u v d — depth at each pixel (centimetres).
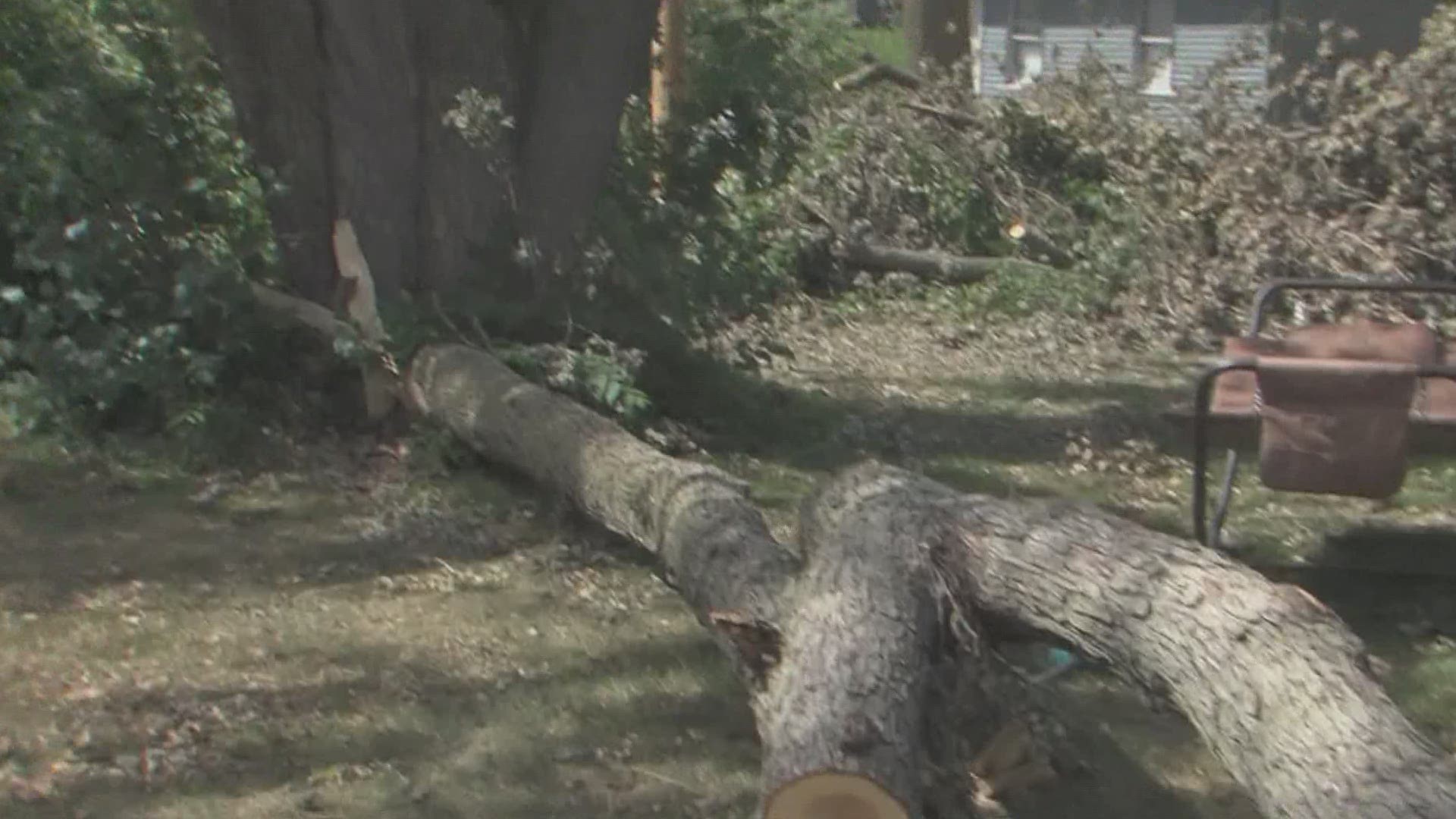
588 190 954
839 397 1055
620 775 541
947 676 500
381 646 645
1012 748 514
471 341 888
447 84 927
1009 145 1476
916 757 449
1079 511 532
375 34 906
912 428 973
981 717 511
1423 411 664
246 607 684
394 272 923
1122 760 549
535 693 604
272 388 911
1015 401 1050
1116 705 591
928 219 1441
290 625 665
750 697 546
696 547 599
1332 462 623
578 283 923
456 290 917
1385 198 1209
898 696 464
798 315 1305
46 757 552
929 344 1228
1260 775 420
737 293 994
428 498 809
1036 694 560
